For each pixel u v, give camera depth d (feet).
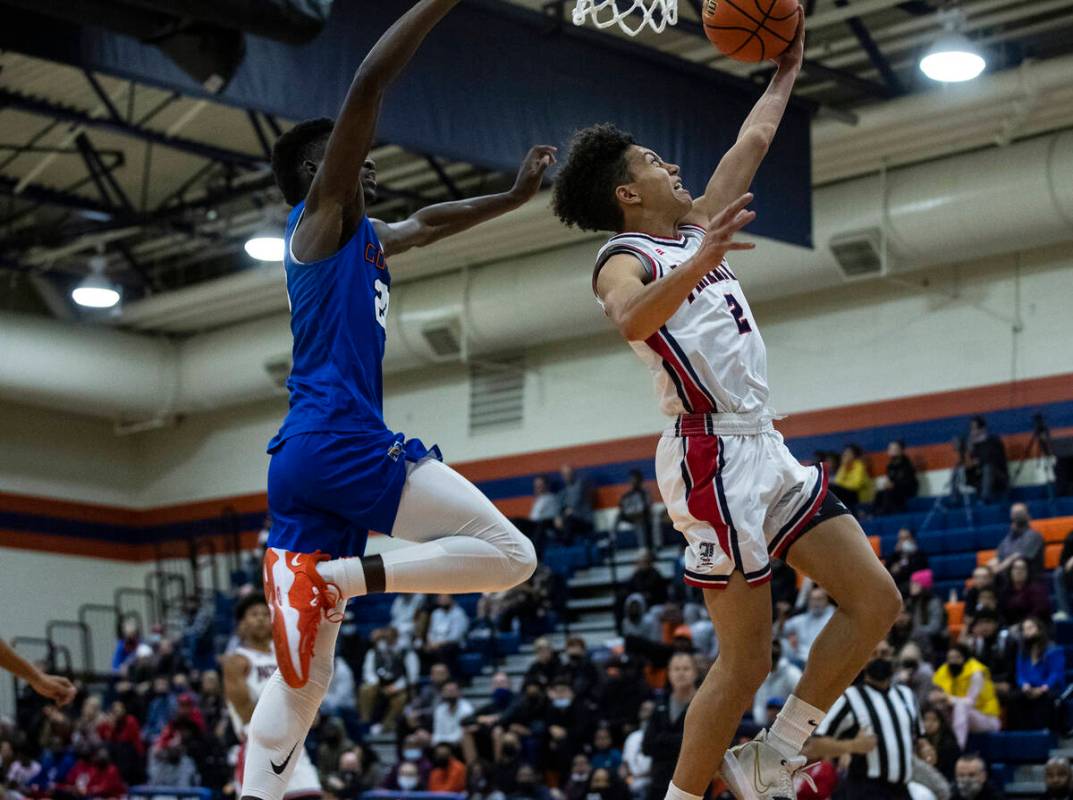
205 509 78.54
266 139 57.21
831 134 50.60
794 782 12.46
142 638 73.72
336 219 12.75
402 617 60.64
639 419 63.21
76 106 54.34
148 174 62.85
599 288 12.44
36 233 65.00
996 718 39.06
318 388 12.66
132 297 75.10
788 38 13.73
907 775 26.50
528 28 36.50
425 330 64.03
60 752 52.31
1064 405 52.44
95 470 79.71
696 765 12.25
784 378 59.26
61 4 27.94
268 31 28.02
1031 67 46.65
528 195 14.93
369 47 33.40
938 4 45.14
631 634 46.65
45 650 75.87
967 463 51.39
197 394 73.51
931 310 55.98
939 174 51.16
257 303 67.56
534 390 66.69
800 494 12.48
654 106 38.55
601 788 38.34
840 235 52.85
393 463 12.55
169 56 29.91
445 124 34.45
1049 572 46.75
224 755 48.16
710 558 12.22
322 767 46.16
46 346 69.92
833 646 12.42
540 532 61.31
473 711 49.55
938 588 48.57
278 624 12.12
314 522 12.58
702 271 10.92
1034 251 53.93
